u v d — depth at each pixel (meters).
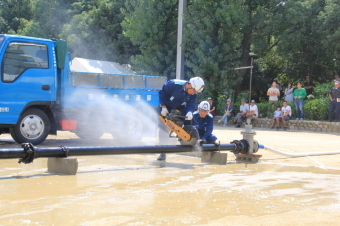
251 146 8.41
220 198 4.82
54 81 9.44
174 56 25.23
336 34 22.09
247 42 26.08
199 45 23.47
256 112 20.78
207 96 23.50
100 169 6.69
